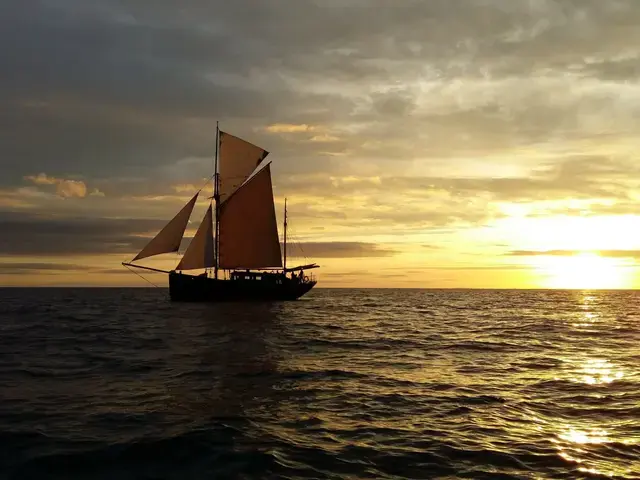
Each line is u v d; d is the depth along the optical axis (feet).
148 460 39.01
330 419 50.03
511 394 61.00
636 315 204.13
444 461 39.34
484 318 184.55
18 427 45.91
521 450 41.65
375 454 40.63
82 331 127.34
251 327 139.74
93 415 50.14
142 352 92.32
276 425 47.78
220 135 232.73
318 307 240.32
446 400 57.98
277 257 226.17
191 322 153.99
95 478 36.06
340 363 82.48
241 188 226.79
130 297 363.56
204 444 41.98
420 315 198.90
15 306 237.45
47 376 69.56
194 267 222.89
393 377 70.95
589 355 92.63
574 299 393.70
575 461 39.42
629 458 40.19
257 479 35.91
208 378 68.54
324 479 35.94
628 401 57.72
